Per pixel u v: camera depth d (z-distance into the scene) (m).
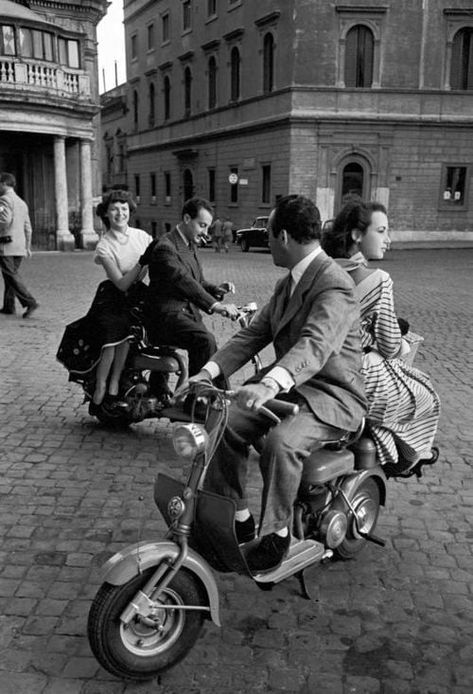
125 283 5.21
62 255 24.27
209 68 38.12
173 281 5.02
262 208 33.84
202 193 39.94
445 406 6.52
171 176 44.00
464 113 30.98
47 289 14.55
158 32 43.69
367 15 29.89
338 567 3.68
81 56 25.17
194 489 2.79
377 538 3.73
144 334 5.39
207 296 4.96
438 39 30.31
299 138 30.66
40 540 3.89
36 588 3.41
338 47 30.05
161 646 2.79
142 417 5.45
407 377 3.74
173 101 42.72
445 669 2.90
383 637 3.10
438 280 17.39
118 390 5.42
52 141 26.58
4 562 3.64
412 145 30.97
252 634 3.11
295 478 2.96
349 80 30.62
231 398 2.81
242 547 3.10
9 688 2.73
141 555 2.65
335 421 3.11
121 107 52.47
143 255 5.19
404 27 30.05
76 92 25.23
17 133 25.88
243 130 34.47
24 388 6.88
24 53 23.48
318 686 2.79
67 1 28.08
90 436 5.57
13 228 10.47
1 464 4.95
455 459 5.23
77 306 12.21
